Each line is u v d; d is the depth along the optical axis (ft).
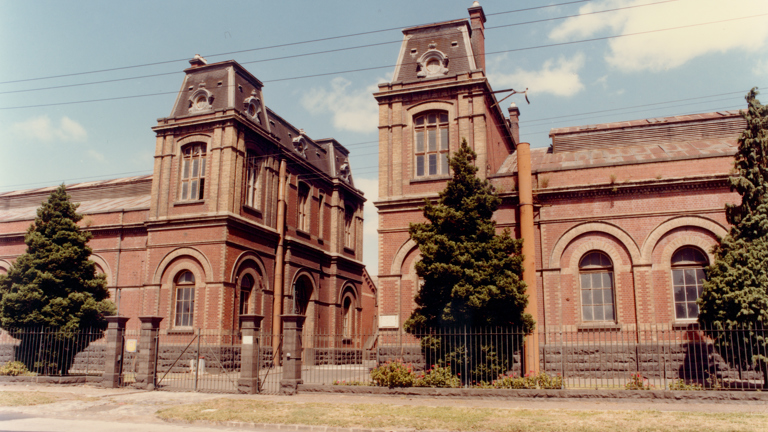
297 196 107.45
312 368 85.56
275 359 90.63
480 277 53.11
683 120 77.30
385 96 76.18
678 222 63.41
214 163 87.15
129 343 61.87
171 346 82.38
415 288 69.67
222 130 88.17
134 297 93.45
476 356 53.83
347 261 120.88
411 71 77.87
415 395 51.37
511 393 49.24
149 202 104.22
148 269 87.76
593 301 65.31
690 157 64.13
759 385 50.85
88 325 70.38
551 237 67.10
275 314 93.35
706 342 60.13
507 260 55.16
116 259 96.27
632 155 72.69
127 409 46.19
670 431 34.01
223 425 39.86
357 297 125.18
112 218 98.02
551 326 64.80
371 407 44.45
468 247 54.65
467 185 57.47
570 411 41.50
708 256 62.03
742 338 49.21
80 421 41.04
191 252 85.40
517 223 67.62
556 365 57.21
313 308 106.73
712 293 51.24
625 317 63.16
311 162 114.52
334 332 112.37
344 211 123.65
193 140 90.12
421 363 66.18
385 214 72.90
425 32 79.20
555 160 77.82
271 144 98.94
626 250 64.75
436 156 73.61
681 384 49.73
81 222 99.30
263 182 95.55
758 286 49.44
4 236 102.78
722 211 62.23
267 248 95.09
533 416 39.58
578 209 66.85
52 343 66.80
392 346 67.92
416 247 70.64
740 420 36.58
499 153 84.38
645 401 46.21
